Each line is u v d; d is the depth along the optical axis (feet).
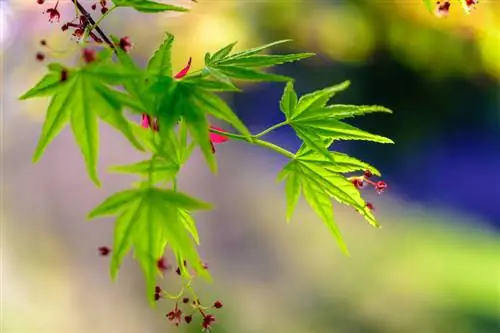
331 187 5.95
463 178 39.45
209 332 5.78
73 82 4.29
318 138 5.70
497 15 25.98
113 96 4.26
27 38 23.77
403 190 38.99
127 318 23.17
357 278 28.17
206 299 24.34
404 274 28.81
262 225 30.86
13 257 25.36
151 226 4.37
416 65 32.24
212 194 30.91
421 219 36.04
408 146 39.70
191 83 4.43
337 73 36.19
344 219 33.81
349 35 31.01
